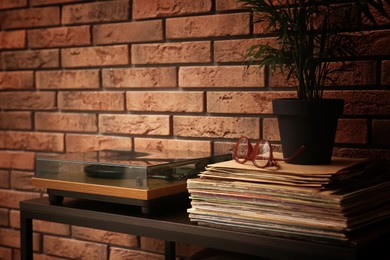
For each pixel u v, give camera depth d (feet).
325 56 4.85
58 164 5.41
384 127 5.18
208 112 6.17
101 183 5.09
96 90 7.02
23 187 7.75
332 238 3.80
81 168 5.23
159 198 4.90
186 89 6.31
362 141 5.30
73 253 7.27
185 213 4.88
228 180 4.35
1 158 7.93
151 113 6.60
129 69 6.70
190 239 4.43
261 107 5.81
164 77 6.44
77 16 7.08
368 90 5.24
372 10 5.16
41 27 7.42
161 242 6.53
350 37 5.22
